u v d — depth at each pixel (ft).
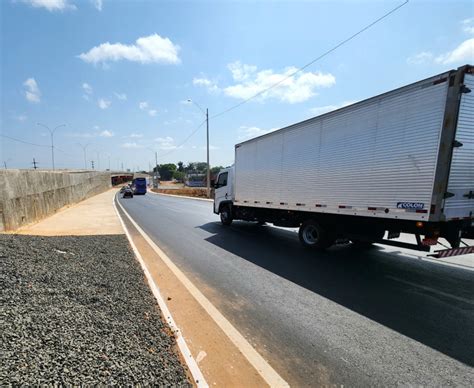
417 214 15.84
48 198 48.67
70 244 22.56
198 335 10.68
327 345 10.09
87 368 7.13
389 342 10.32
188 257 22.43
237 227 38.22
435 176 14.97
